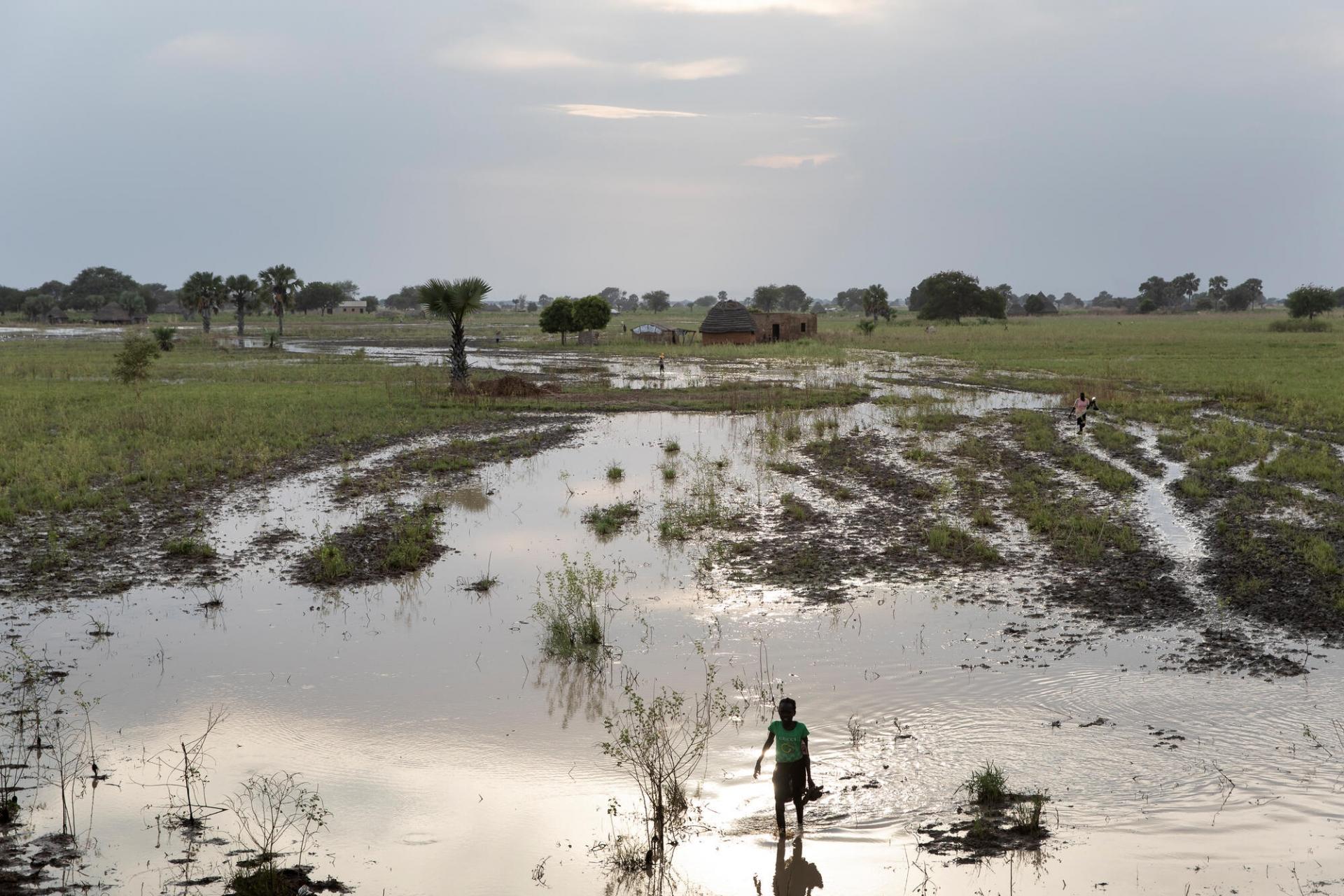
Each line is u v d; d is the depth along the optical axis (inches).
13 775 374.3
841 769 379.2
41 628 548.4
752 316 3503.9
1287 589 593.9
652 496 919.7
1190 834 324.2
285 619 569.6
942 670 480.7
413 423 1386.6
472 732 417.1
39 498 856.9
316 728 421.1
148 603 595.5
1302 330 3939.5
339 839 331.9
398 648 520.4
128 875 305.3
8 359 2647.6
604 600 602.9
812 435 1296.8
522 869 313.9
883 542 731.4
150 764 385.4
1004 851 316.8
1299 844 315.9
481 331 4901.6
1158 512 808.3
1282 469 965.2
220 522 800.9
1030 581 629.3
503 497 919.7
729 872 310.7
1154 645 510.6
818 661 495.5
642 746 375.2
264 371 2244.1
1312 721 411.5
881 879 301.7
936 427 1337.4
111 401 1589.6
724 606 589.0
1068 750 391.5
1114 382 1900.8
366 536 760.3
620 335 3964.1
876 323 5334.6
